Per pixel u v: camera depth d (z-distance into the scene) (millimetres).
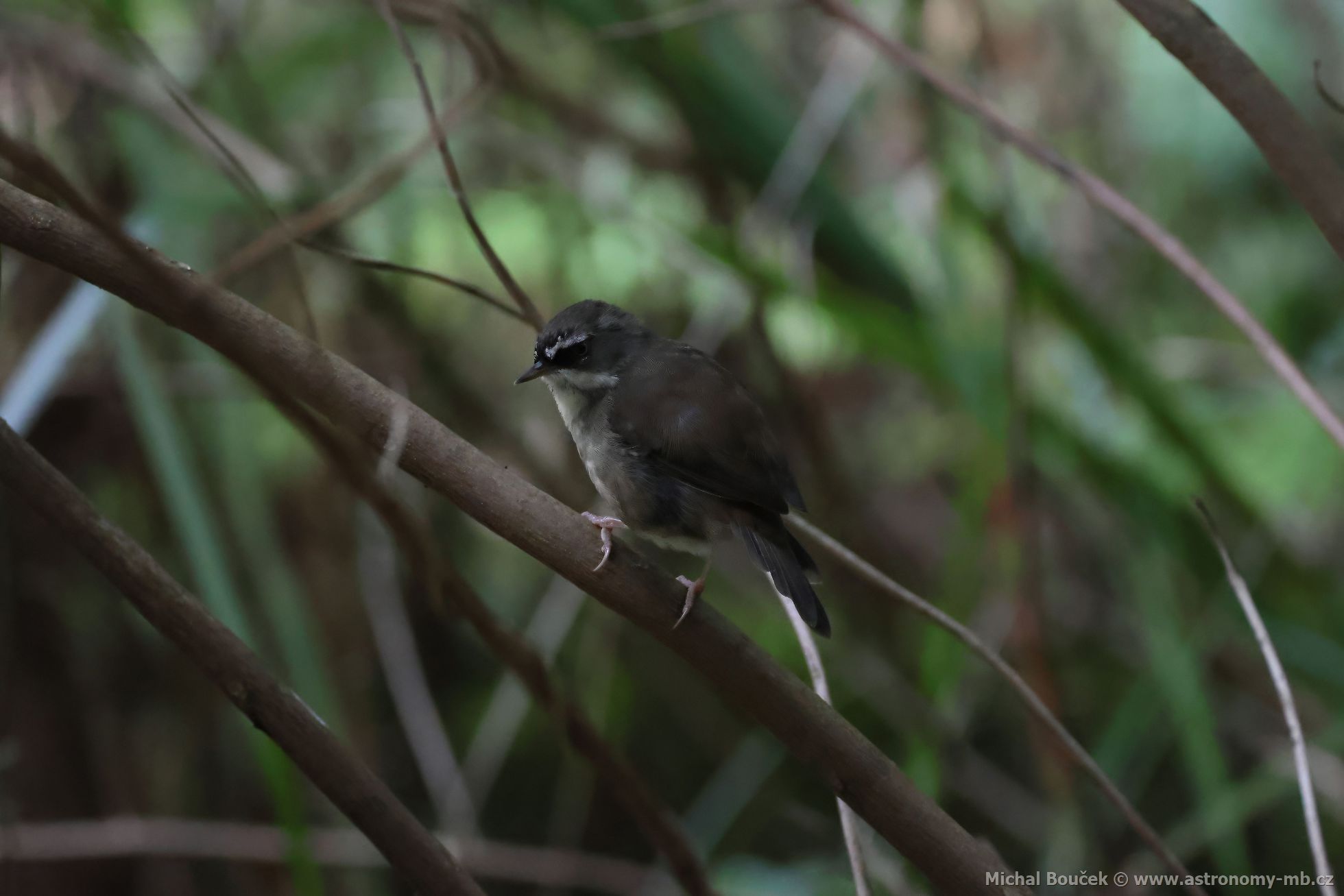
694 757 12977
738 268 9477
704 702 12602
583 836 12227
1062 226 12703
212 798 10969
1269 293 12117
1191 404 11508
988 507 9227
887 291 9906
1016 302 8906
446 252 12047
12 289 9727
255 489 9125
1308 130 5234
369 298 10625
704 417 6762
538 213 12000
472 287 5734
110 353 10180
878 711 10891
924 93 9773
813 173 9758
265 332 4660
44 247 4480
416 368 10938
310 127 11711
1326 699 10016
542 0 10039
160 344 9422
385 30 11336
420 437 4809
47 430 10570
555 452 11805
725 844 12055
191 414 9070
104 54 9133
